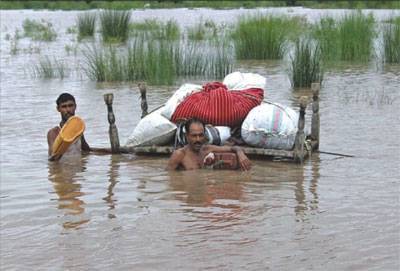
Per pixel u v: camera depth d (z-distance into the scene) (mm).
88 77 20234
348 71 20281
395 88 16688
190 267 5852
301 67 17375
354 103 14578
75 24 48312
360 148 10477
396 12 53188
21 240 6656
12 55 27047
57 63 23312
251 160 9914
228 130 10039
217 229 6812
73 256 6195
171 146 10398
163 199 7969
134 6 73688
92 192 8391
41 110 14734
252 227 6844
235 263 5910
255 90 10719
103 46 29359
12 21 53750
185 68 20516
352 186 8328
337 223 6895
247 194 8102
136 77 19719
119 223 7102
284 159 9953
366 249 6156
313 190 8195
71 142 10078
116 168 9672
